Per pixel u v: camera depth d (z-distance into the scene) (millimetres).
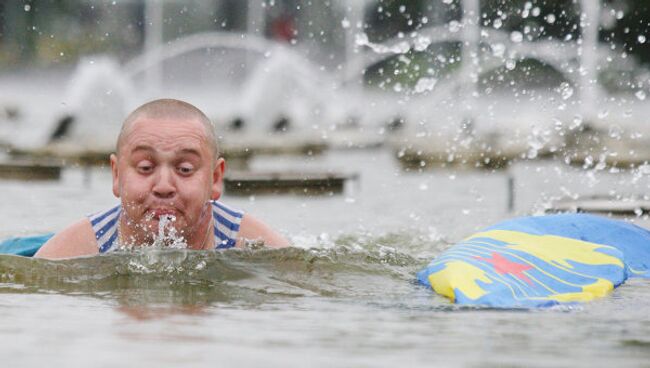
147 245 9289
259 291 8133
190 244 9383
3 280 8289
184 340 5891
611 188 20391
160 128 9086
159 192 9055
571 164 24891
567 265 8883
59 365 5148
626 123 33219
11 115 44719
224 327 6402
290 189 19547
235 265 8906
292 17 70125
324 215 16172
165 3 73125
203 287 8203
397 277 8969
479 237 9492
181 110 9289
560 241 9492
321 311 7230
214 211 9766
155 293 7891
